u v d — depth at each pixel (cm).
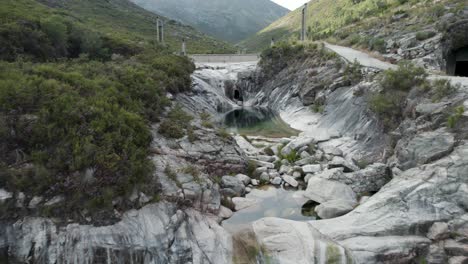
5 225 1029
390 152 1609
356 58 2745
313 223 1190
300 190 1566
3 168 1083
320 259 1056
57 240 1026
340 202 1352
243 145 2100
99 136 1234
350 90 2353
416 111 1562
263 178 1650
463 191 1119
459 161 1186
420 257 1064
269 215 1349
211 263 1060
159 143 1498
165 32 6738
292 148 1944
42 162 1128
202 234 1131
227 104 3359
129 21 6109
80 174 1125
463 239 1053
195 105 2709
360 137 1902
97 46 2652
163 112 1814
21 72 1466
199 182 1309
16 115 1207
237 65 4069
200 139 1652
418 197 1156
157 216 1120
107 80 1720
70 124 1230
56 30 2278
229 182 1528
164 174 1282
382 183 1472
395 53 2767
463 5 2905
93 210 1082
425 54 2553
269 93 3484
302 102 2833
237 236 1169
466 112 1347
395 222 1127
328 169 1617
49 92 1327
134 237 1057
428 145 1341
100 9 6191
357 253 1049
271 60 3653
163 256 1052
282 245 1107
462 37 2669
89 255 1027
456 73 2994
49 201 1075
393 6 4103
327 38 4050
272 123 2750
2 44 1908
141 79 1942
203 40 7725
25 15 2322
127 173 1159
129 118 1379
